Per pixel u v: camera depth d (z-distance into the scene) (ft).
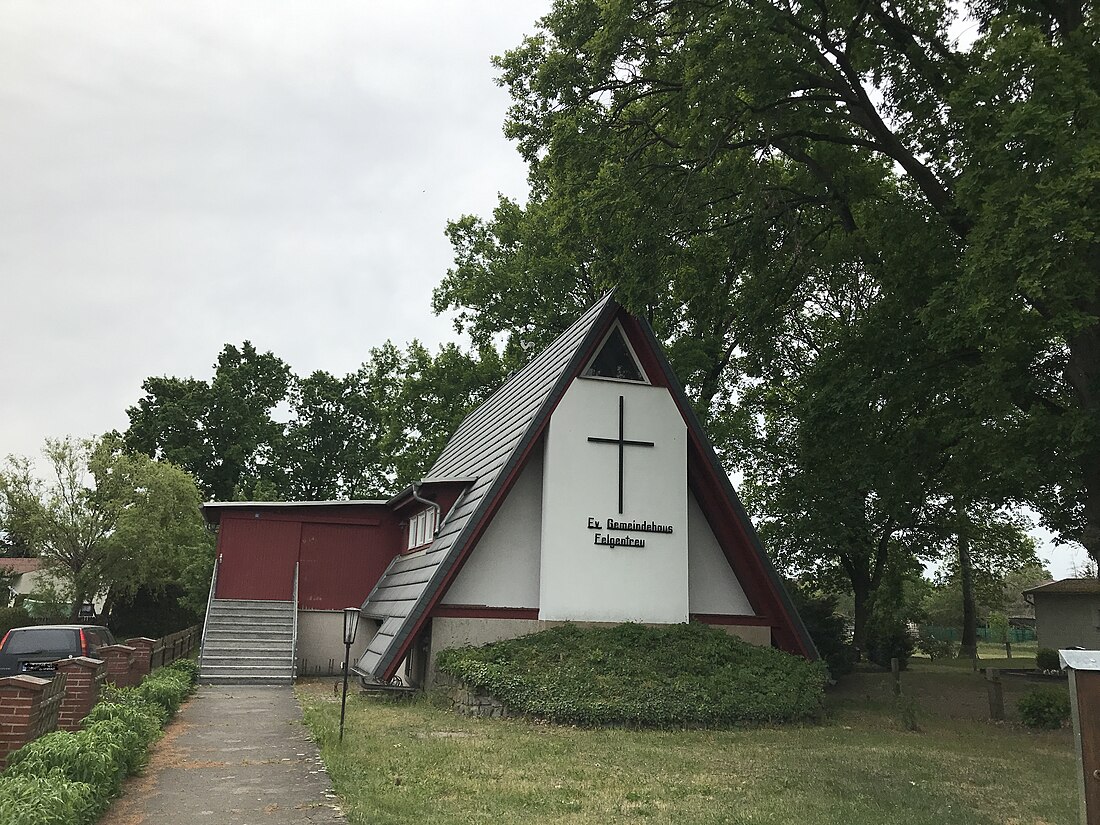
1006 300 45.91
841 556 112.57
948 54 59.93
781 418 110.52
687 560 60.29
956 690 81.97
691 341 99.04
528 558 59.21
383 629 63.21
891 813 28.63
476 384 122.42
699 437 62.23
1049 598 141.28
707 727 48.55
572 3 64.18
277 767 33.81
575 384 60.49
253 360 207.62
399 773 33.01
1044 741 48.26
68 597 144.46
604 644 53.21
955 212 58.23
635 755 38.52
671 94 64.44
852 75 60.34
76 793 22.72
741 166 65.31
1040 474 55.21
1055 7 55.83
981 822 27.84
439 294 125.59
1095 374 53.42
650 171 62.75
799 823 27.02
